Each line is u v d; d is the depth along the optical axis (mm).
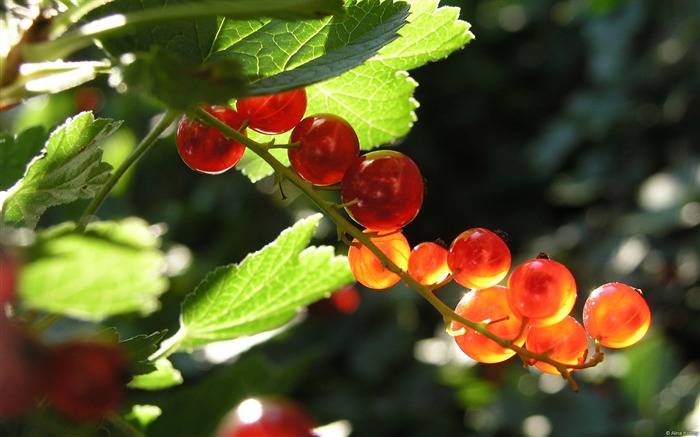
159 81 159
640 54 697
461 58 889
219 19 184
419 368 592
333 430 242
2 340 142
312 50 189
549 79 897
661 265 625
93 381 144
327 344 585
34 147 219
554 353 187
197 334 212
